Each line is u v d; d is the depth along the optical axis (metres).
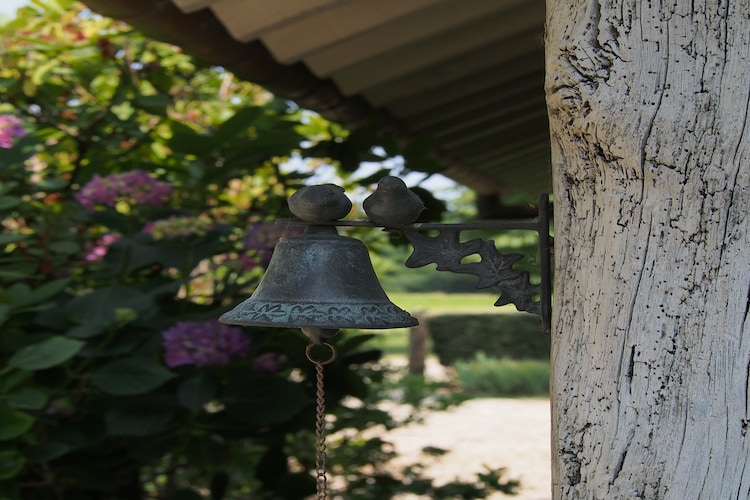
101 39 3.54
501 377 12.98
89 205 2.88
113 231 3.07
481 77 3.37
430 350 18.53
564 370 1.06
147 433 2.66
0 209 2.94
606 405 1.02
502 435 9.20
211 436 2.96
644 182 1.00
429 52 2.74
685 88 0.98
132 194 2.87
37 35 3.65
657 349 1.00
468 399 4.30
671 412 0.99
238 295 3.20
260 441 3.27
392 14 2.20
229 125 2.88
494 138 4.56
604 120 1.00
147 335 2.84
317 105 2.89
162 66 3.84
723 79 0.97
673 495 0.99
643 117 0.99
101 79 3.99
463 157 4.86
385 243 4.11
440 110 3.70
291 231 2.58
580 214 1.06
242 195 4.01
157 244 2.92
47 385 2.78
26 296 2.65
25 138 3.02
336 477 4.12
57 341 2.51
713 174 0.97
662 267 1.00
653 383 1.00
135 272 3.22
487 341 16.12
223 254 3.38
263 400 2.74
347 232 4.04
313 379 3.08
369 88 3.08
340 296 1.26
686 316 0.99
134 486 3.42
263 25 2.08
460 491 3.75
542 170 5.89
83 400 2.95
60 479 3.13
